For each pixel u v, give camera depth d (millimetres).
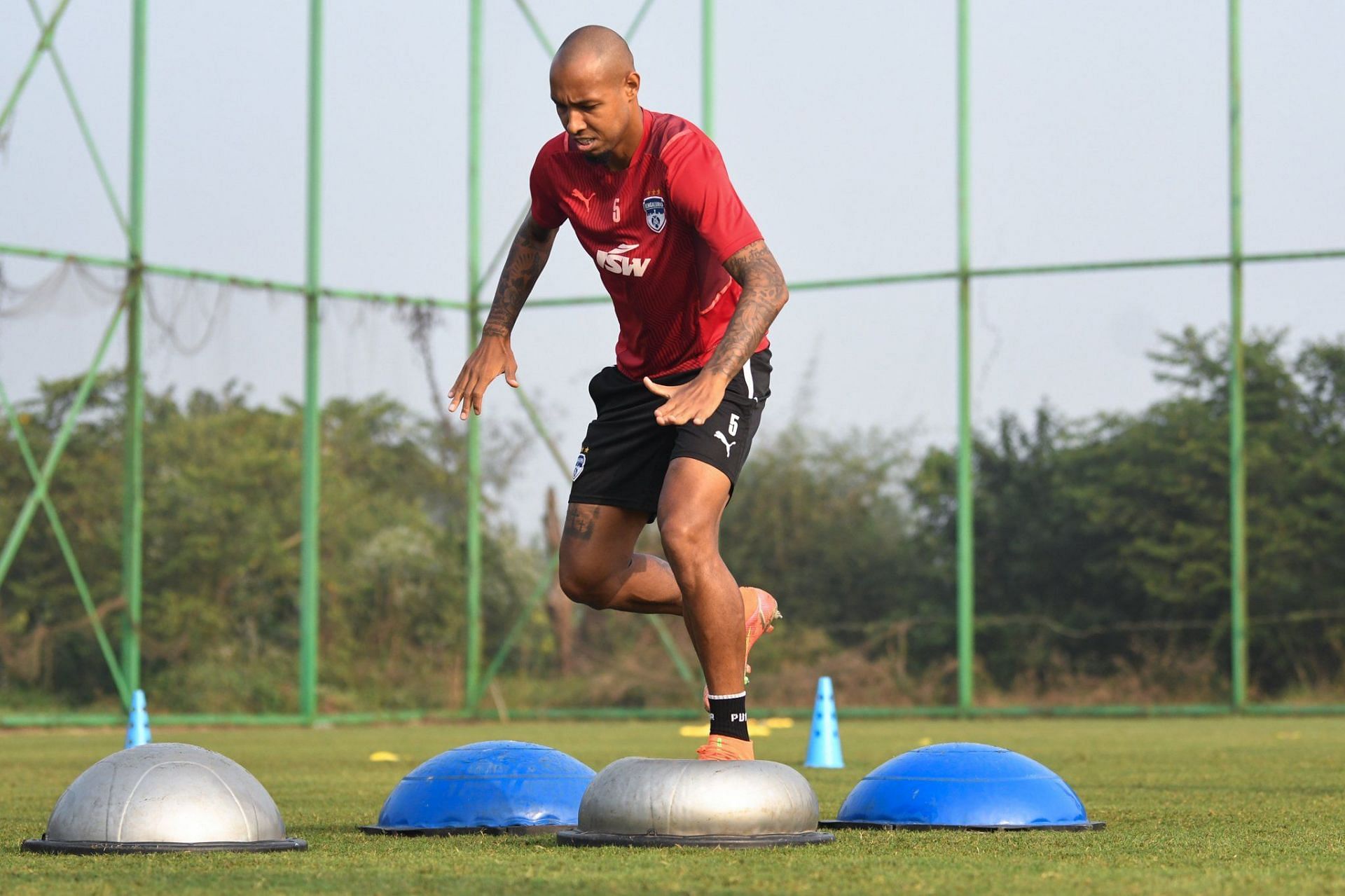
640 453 6250
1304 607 21906
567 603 23344
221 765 5383
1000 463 23281
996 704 22719
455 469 23016
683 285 6023
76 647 20141
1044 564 22969
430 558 22766
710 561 5754
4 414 20031
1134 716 21891
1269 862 4941
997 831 5914
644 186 5887
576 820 6117
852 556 23453
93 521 20438
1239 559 21047
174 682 20922
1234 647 21328
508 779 6184
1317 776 10031
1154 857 5039
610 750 14039
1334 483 22109
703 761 5363
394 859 4910
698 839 5164
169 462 21062
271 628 21750
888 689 22969
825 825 6180
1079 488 22891
